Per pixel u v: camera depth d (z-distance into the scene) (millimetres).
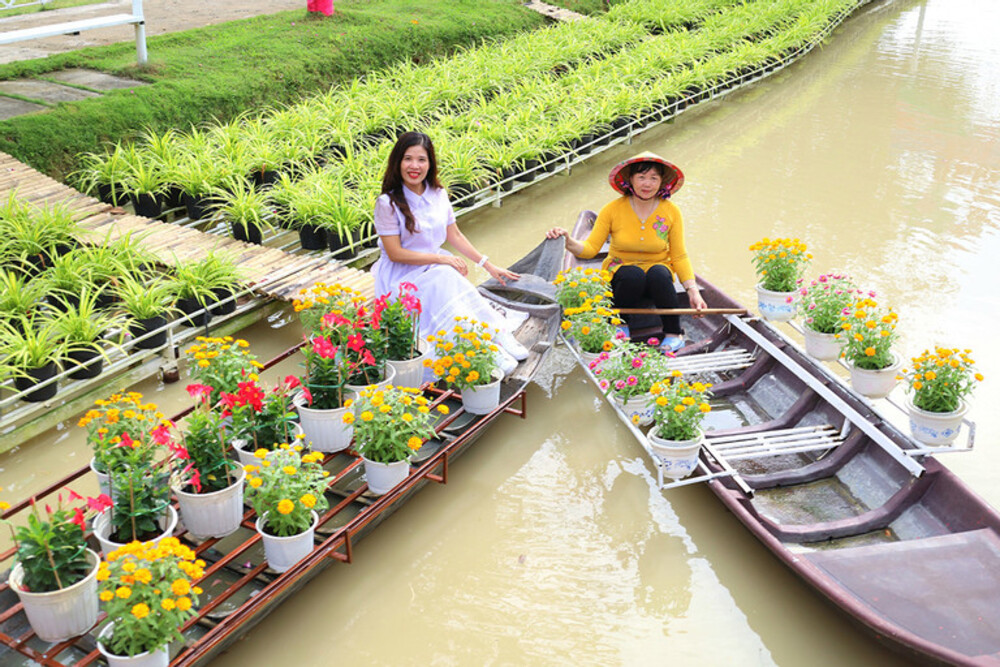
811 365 4777
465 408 4516
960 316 6227
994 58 14242
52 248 5777
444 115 9008
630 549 4105
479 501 4406
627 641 3607
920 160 9547
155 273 5828
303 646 3578
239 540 3779
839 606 3229
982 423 4973
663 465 4023
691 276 5406
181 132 8508
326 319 4270
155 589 2844
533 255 5992
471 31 12648
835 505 4152
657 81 10664
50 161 7438
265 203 7023
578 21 13578
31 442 4781
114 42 10359
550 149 8531
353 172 7410
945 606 3283
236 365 4129
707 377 5316
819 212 8117
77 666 2926
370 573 3951
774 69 13086
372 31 11469
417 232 4789
